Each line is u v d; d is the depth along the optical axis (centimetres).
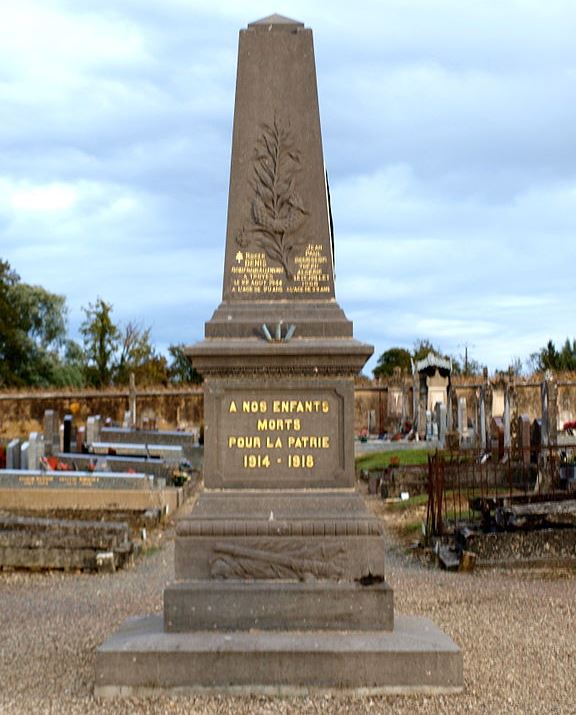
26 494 2122
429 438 3872
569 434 3444
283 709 647
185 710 646
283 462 796
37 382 6600
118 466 2647
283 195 831
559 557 1419
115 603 1129
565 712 644
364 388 5100
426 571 1421
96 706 658
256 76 843
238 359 792
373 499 2391
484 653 826
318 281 826
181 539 764
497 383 4022
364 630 736
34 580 1338
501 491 2070
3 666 777
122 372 7312
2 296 6631
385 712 641
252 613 737
